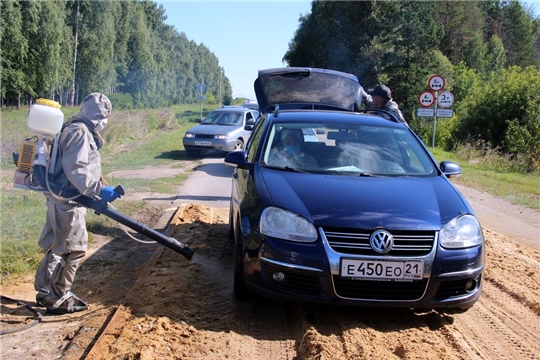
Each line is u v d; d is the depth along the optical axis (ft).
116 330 13.21
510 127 65.46
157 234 14.84
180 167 50.44
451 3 200.54
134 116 91.97
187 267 18.58
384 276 13.20
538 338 13.98
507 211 32.68
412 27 143.64
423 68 139.95
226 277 17.95
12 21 132.77
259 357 12.39
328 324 14.26
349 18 184.03
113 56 233.96
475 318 15.21
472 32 201.16
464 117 81.35
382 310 15.29
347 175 16.39
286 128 18.66
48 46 149.18
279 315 14.92
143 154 61.62
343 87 31.48
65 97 223.30
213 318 14.49
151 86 287.89
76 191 13.91
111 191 13.96
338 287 13.37
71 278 14.65
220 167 51.03
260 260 13.93
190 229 24.14
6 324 13.96
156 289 15.98
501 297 17.15
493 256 21.88
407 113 139.64
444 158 64.13
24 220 23.34
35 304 15.35
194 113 209.05
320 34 197.06
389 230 13.39
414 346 12.76
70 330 13.67
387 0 177.68
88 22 201.67
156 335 12.94
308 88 31.45
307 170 16.74
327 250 13.32
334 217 13.64
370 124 19.34
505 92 75.05
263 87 31.71
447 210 14.44
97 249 21.12
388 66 145.07
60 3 157.28
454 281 13.70
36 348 12.64
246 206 15.15
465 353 12.73
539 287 18.04
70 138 13.50
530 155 58.70
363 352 12.31
